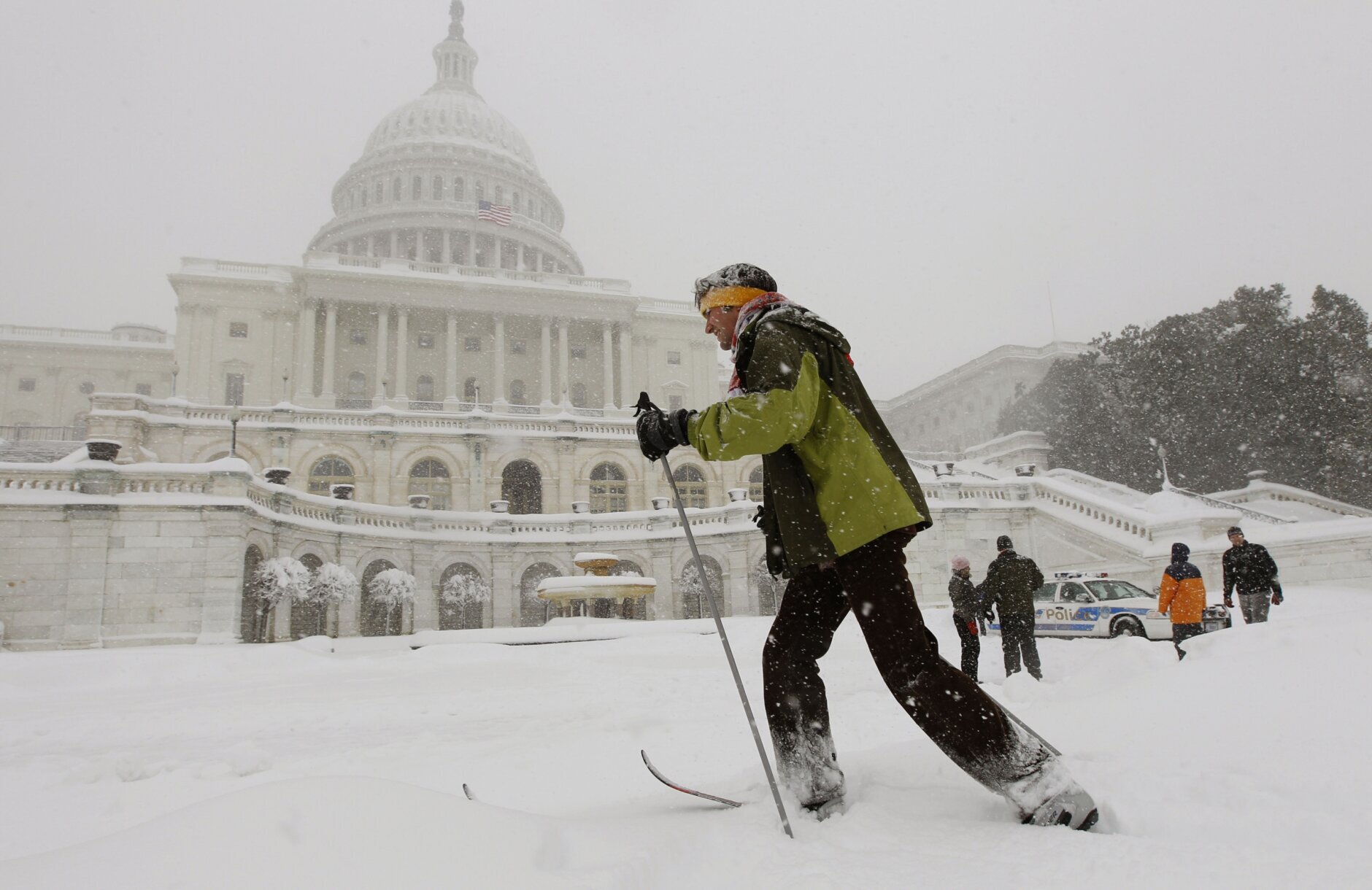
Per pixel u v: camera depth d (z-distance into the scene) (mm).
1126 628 15938
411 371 65812
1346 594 18984
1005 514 33031
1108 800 2055
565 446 43719
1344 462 38281
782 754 2326
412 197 83875
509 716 8117
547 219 93000
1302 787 1999
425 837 1605
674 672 12562
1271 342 40562
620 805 2734
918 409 86750
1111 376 47312
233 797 1656
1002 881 1532
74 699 11711
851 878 1598
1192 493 37281
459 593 32312
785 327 2238
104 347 78000
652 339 72312
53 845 3422
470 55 106312
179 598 21656
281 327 64125
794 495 2223
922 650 2084
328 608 28281
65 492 21672
